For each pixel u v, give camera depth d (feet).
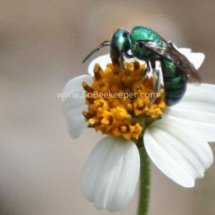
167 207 0.66
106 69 0.54
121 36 0.53
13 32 0.87
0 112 0.73
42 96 0.75
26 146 0.70
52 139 0.71
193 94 0.54
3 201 0.68
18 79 0.78
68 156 0.70
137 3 0.85
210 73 0.74
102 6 0.86
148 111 0.53
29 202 0.68
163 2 0.85
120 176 0.53
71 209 0.67
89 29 0.84
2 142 0.71
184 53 0.56
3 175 0.69
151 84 0.53
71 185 0.68
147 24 0.82
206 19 0.82
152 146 0.53
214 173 0.65
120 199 0.52
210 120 0.54
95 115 0.53
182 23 0.82
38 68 0.80
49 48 0.83
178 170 0.52
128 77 0.53
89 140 0.70
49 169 0.69
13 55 0.83
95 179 0.53
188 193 0.66
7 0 0.92
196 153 0.53
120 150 0.53
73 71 0.79
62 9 0.89
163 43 0.52
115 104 0.53
